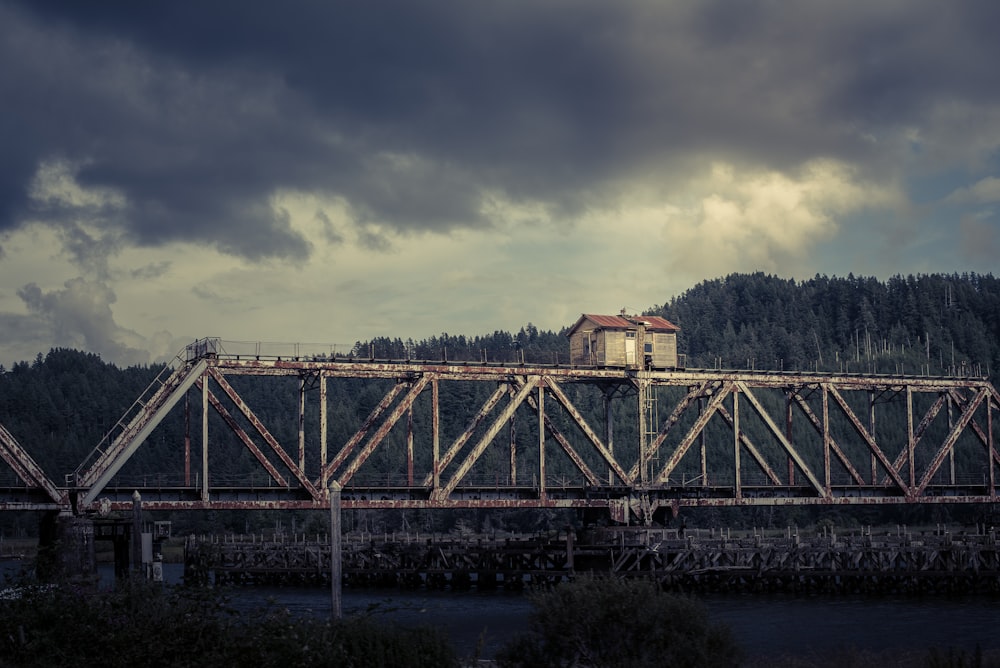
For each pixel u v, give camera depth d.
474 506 81.75
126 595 38.09
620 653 37.22
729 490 93.38
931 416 103.44
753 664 49.31
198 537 141.25
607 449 93.06
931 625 67.00
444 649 35.28
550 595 39.06
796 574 87.25
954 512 158.12
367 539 128.62
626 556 86.88
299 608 82.31
